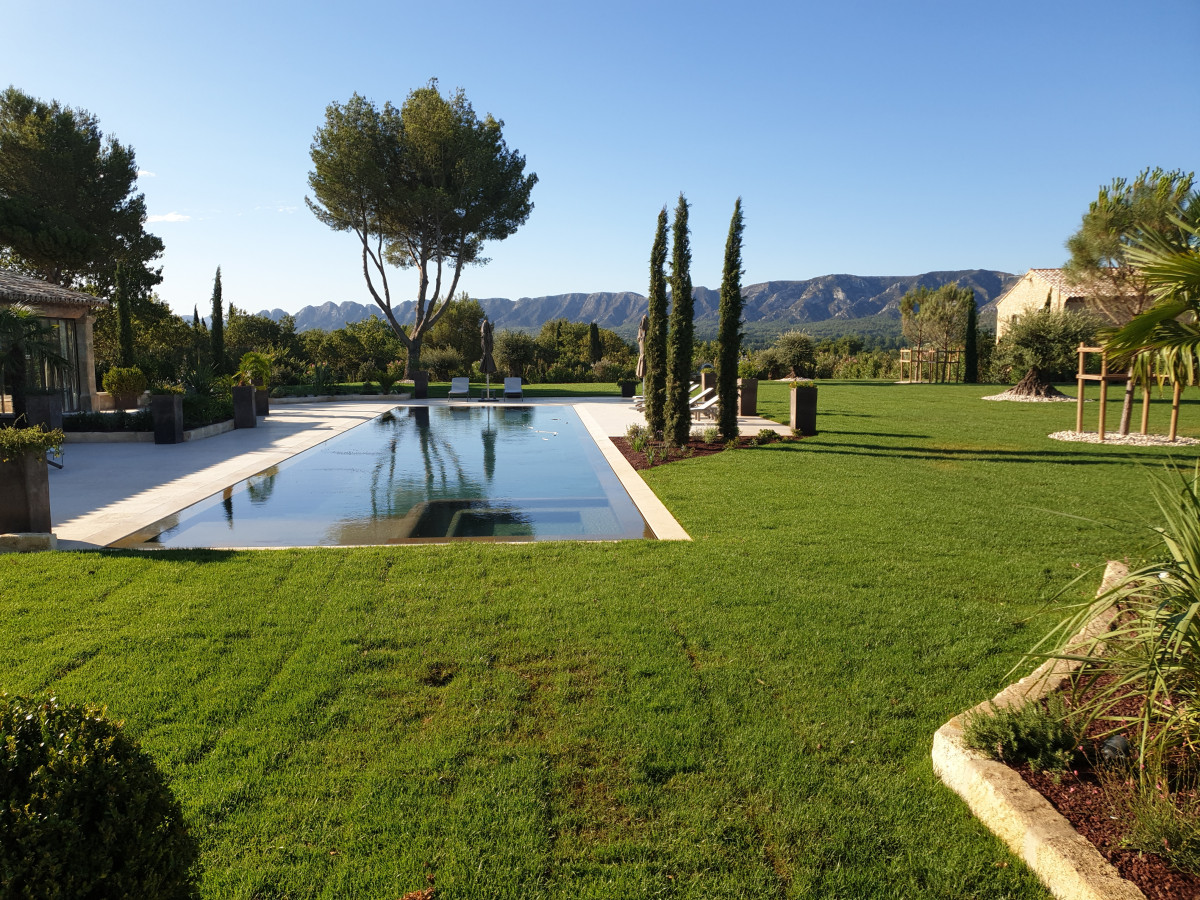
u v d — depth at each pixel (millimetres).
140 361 21484
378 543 6336
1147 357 4828
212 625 4164
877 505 7395
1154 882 2064
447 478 9797
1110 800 2414
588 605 4492
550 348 41406
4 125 25625
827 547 5809
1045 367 21141
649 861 2309
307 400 23391
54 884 1422
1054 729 2668
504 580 5016
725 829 2451
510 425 16875
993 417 16141
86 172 26406
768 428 14242
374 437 14531
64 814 1479
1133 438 12312
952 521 6664
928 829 2449
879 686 3422
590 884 2213
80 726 1676
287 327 43406
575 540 6242
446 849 2350
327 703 3277
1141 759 2334
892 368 36875
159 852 1610
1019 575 5031
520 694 3359
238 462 10938
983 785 2508
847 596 4621
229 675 3539
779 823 2475
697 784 2691
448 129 26875
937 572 5113
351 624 4188
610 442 13125
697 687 3426
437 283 29438
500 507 7895
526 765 2795
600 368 34688
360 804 2559
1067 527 6410
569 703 3285
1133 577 2775
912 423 15023
